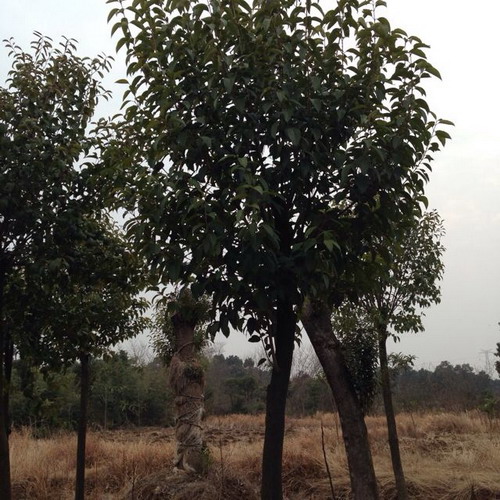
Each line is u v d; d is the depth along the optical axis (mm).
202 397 9570
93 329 8289
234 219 3924
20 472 10844
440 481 9367
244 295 3936
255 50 4340
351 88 4430
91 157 6129
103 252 6402
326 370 6004
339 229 4324
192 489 8484
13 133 5684
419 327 8609
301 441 13117
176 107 4340
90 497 9922
